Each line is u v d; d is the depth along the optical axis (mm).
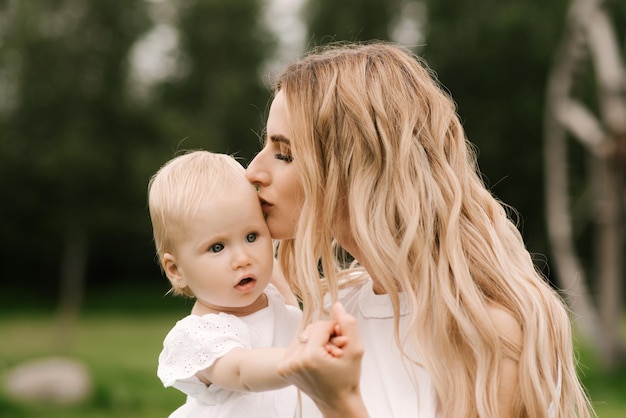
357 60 1789
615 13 18609
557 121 11305
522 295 1675
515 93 20359
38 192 19203
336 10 22484
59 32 16438
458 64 20516
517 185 20828
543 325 1653
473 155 2039
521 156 20531
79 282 18672
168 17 23406
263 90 23641
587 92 17688
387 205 1691
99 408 8750
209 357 1683
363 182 1703
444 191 1720
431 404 1667
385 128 1717
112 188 18000
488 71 20406
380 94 1739
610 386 9656
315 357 1330
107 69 16734
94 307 22000
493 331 1608
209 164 1847
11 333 16984
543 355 1637
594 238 20281
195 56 23891
